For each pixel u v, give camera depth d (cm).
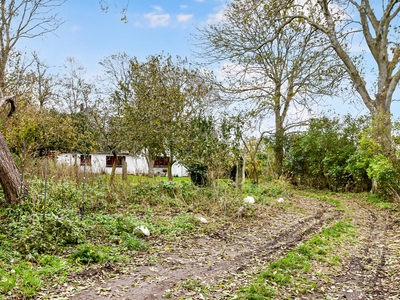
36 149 1709
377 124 1301
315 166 1964
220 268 561
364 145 1329
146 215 934
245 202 1119
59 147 2261
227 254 642
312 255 624
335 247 693
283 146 2184
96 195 1011
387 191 1337
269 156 2239
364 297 455
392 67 1489
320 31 1798
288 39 2122
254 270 548
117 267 546
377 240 766
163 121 1431
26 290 432
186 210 1026
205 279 509
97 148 2355
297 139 2114
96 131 1856
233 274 531
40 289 447
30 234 597
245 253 651
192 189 1223
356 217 1061
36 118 1822
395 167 1200
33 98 2033
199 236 772
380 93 1498
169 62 1652
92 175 1333
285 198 1421
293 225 914
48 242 604
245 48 1719
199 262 590
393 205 1243
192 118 1388
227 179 1359
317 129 1983
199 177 1419
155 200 1111
